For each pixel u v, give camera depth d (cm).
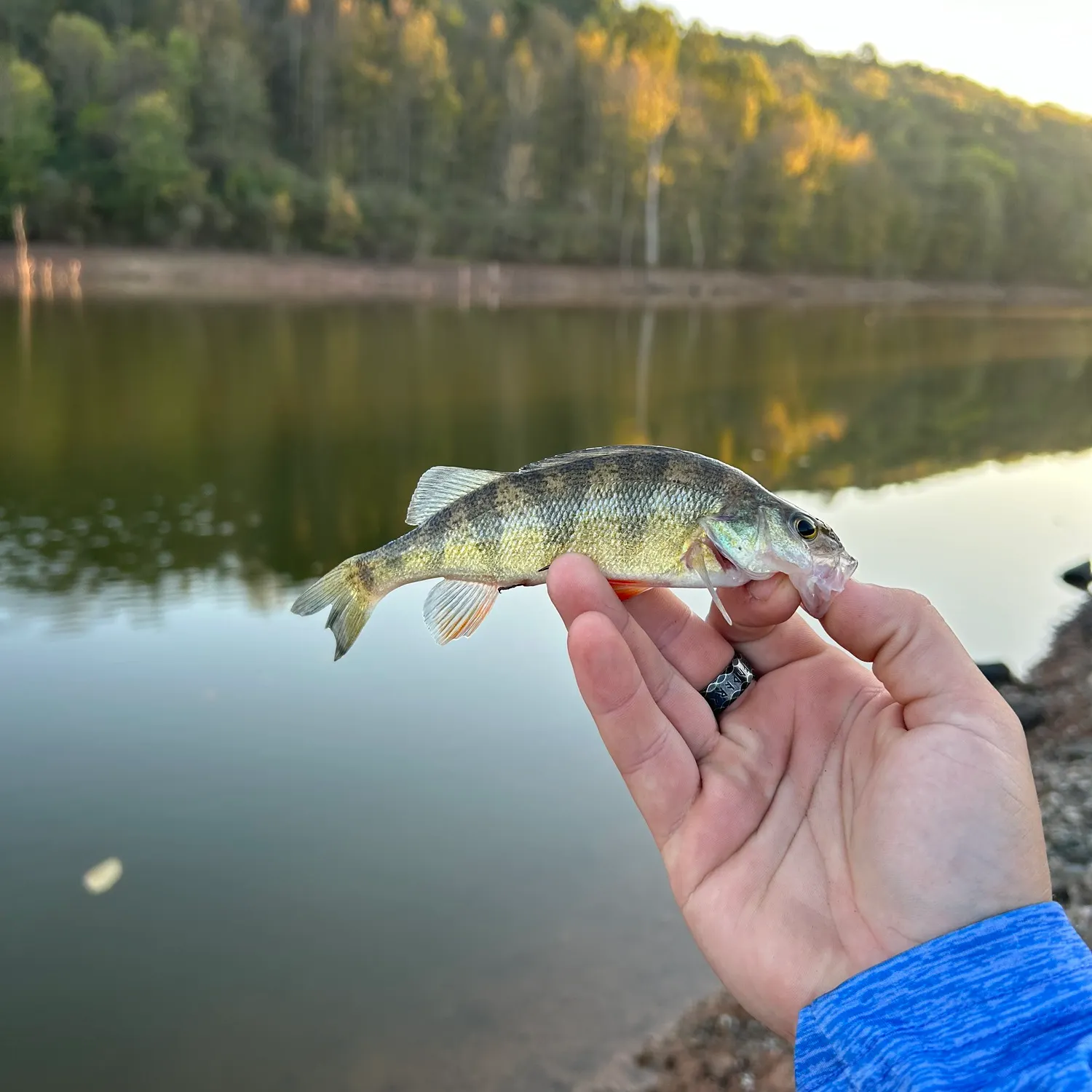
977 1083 21
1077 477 194
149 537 134
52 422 210
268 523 143
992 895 25
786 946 27
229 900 61
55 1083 49
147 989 55
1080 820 75
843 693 31
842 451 211
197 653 94
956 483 186
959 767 26
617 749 31
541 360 352
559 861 66
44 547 127
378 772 74
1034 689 102
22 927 58
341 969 57
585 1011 55
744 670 33
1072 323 680
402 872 64
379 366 320
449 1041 53
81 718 80
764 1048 53
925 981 24
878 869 26
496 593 39
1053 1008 22
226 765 74
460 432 217
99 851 64
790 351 420
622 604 33
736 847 29
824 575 32
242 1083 50
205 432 207
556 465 38
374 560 40
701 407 260
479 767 76
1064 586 129
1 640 95
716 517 35
